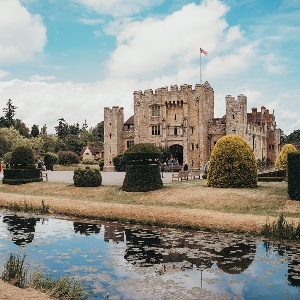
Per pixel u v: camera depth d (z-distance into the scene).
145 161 30.12
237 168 28.25
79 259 14.36
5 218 23.00
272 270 12.95
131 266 13.46
